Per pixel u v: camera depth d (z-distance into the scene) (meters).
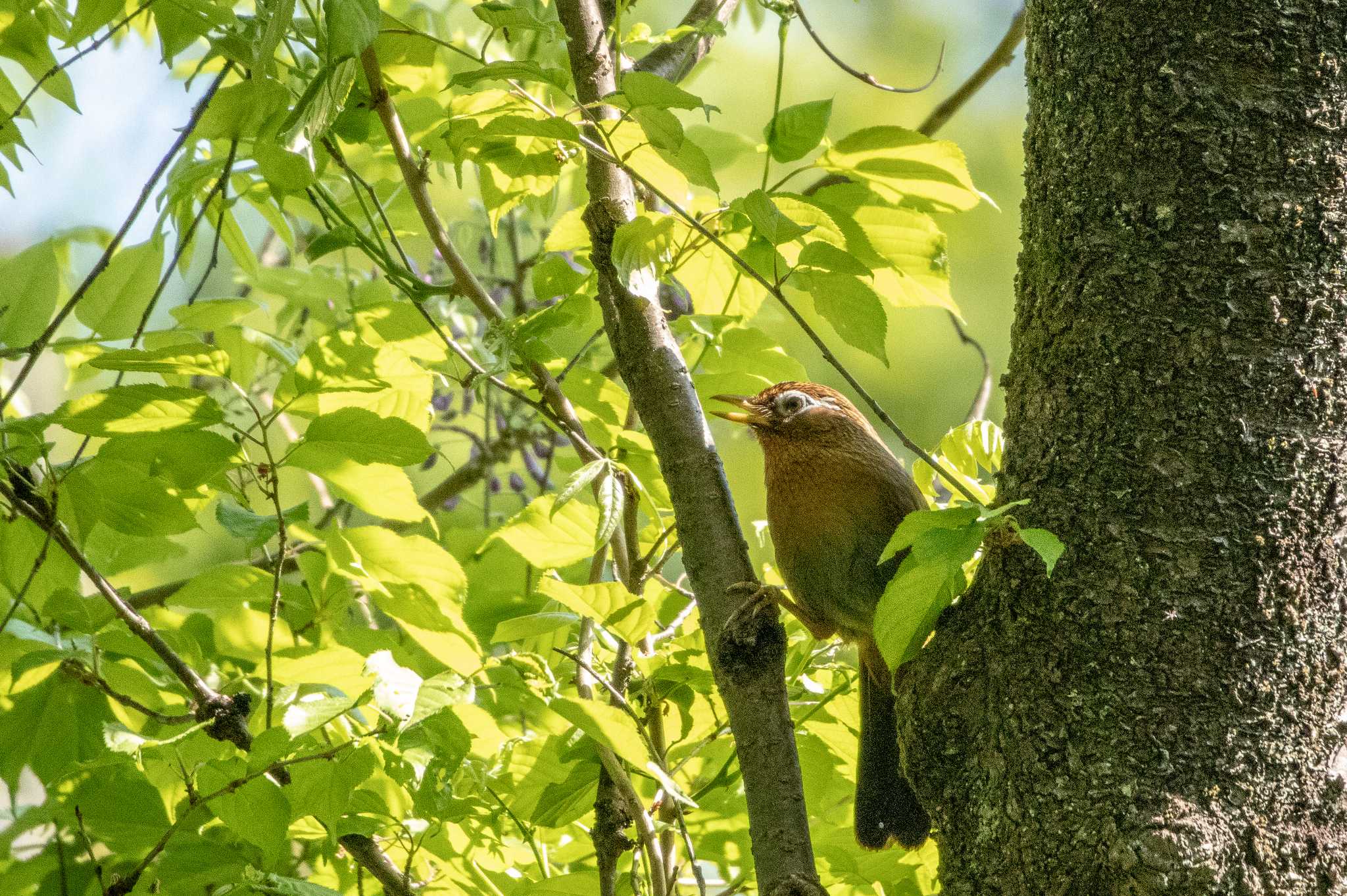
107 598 5.70
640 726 5.49
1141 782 4.24
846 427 6.93
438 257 9.29
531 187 6.68
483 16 5.91
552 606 7.02
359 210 8.66
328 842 6.01
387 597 5.82
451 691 4.91
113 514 6.21
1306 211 4.45
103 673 6.37
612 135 5.89
